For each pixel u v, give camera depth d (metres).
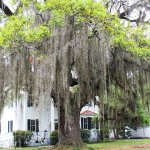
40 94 13.94
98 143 27.30
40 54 14.88
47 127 31.33
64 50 14.17
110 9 18.86
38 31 14.85
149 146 21.84
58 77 14.23
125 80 17.16
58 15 14.70
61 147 19.02
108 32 15.23
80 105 18.34
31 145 29.69
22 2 16.14
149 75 17.34
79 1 14.70
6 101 17.50
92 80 15.39
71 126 19.00
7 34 14.91
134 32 16.92
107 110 22.17
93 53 14.52
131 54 16.61
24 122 31.11
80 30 14.48
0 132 33.28
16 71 14.73
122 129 34.47
